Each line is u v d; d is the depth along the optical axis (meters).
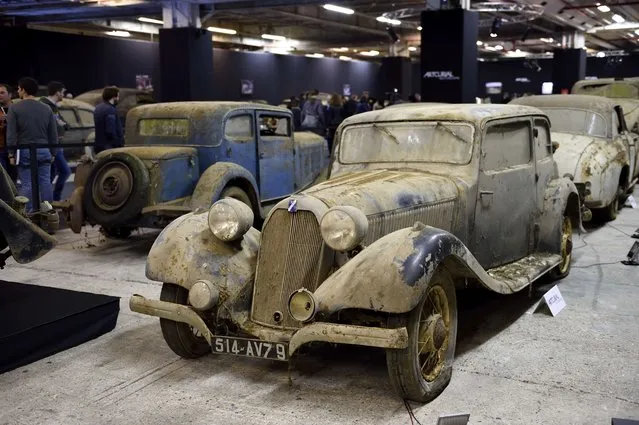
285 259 3.70
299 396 3.64
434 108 4.87
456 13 11.34
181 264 3.86
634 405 3.46
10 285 5.27
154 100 14.97
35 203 7.91
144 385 3.85
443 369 3.68
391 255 3.37
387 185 4.09
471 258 3.73
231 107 7.30
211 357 4.27
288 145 8.27
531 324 4.77
